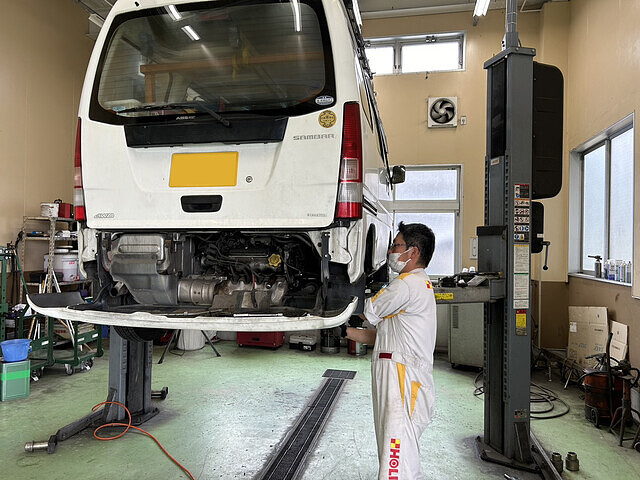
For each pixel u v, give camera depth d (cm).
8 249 447
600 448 300
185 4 193
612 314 418
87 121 197
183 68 192
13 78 513
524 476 254
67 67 605
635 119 373
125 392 324
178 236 199
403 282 200
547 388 439
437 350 579
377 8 625
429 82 627
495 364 287
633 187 374
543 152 287
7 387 367
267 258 214
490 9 611
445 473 256
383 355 199
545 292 554
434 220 636
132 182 190
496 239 283
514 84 278
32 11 542
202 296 203
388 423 187
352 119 175
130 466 256
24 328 482
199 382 429
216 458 267
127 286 203
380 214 289
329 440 296
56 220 508
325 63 178
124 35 200
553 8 567
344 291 183
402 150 632
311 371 475
